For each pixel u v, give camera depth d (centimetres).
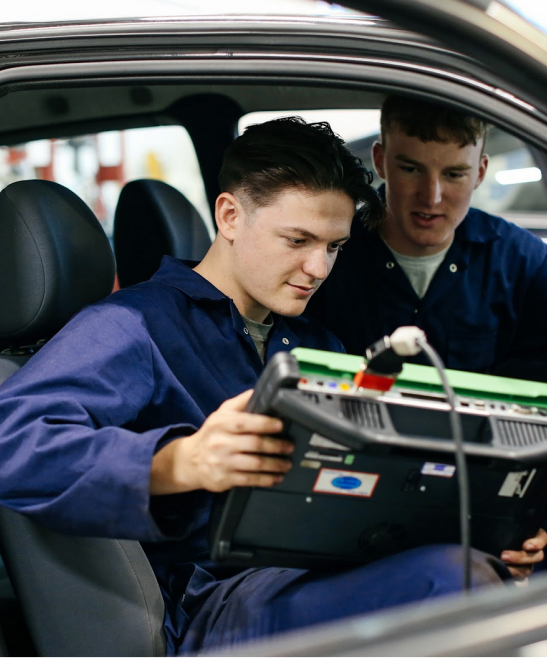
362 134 173
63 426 96
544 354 163
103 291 140
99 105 172
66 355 105
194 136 180
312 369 83
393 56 93
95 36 101
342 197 111
